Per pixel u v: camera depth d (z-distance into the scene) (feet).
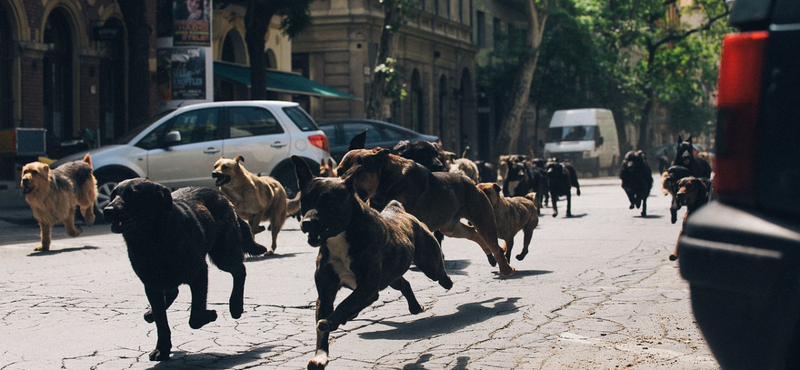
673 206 50.57
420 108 148.87
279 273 30.53
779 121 10.16
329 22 124.98
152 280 17.75
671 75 190.60
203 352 18.78
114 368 17.37
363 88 125.39
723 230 10.56
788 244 9.94
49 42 76.59
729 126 10.57
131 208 16.88
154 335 20.51
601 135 148.87
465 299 25.14
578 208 66.74
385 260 17.94
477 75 172.96
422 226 20.52
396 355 18.29
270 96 114.62
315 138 54.70
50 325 21.67
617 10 169.07
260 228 36.32
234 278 20.80
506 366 17.19
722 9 174.19
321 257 17.25
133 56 66.23
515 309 23.36
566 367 16.99
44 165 37.99
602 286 27.12
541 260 33.94
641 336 19.69
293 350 18.98
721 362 10.89
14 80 71.72
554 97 159.22
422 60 147.84
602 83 160.97
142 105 66.28
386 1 94.53
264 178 36.52
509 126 131.44
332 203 16.02
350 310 16.69
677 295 25.14
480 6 176.14
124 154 50.55
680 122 250.16
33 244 41.11
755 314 10.23
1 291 26.94
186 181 51.57
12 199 65.31
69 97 79.30
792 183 10.07
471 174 48.19
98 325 21.67
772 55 10.22
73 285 28.17
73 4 78.18
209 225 19.30
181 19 73.61
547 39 155.84
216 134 52.37
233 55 109.91
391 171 24.30
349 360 17.89
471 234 27.94
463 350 18.67
